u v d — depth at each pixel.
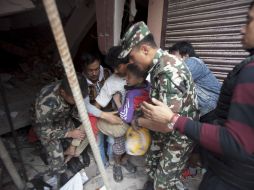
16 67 3.69
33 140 2.59
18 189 2.03
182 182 2.35
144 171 2.48
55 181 2.19
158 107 1.26
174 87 1.40
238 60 2.31
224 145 0.97
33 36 4.32
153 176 2.14
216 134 1.00
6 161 1.83
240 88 0.93
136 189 2.28
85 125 1.10
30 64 3.75
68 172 2.36
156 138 1.96
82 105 1.03
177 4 2.54
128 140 2.07
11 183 2.20
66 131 2.08
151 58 1.47
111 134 2.09
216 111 1.27
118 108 2.03
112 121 2.00
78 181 2.06
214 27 2.36
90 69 2.07
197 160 2.36
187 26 2.54
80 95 0.99
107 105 2.15
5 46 3.82
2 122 2.53
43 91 1.88
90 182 2.29
